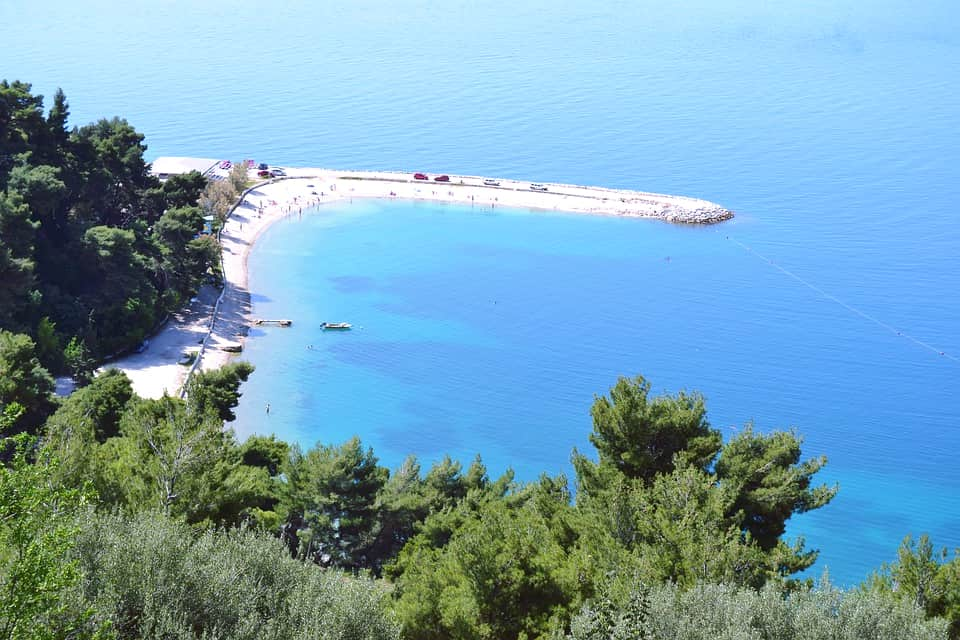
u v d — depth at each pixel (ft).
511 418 437.58
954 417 450.71
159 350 431.43
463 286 606.14
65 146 464.24
